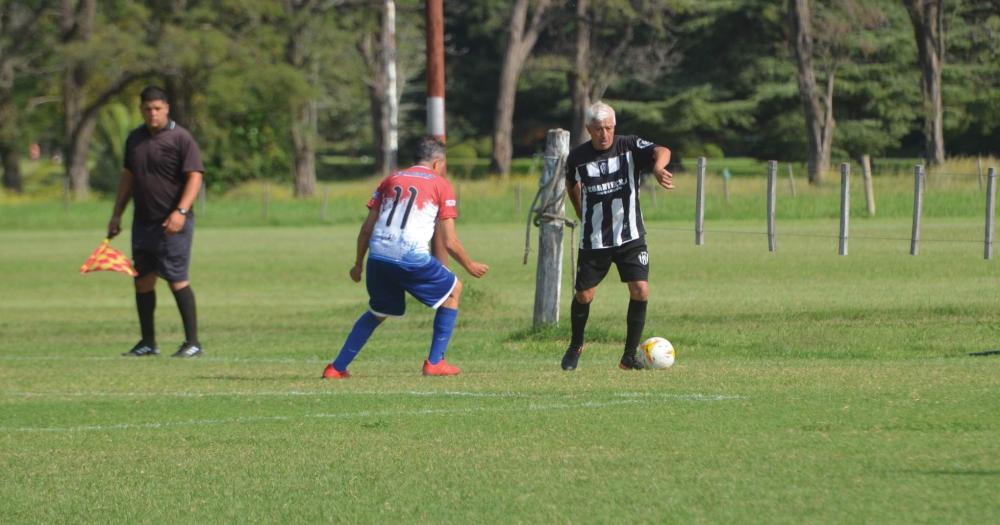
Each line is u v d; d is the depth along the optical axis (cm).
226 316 5838
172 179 4059
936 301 4934
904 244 7512
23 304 6669
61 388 3156
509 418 2433
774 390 2667
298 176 19712
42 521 1778
